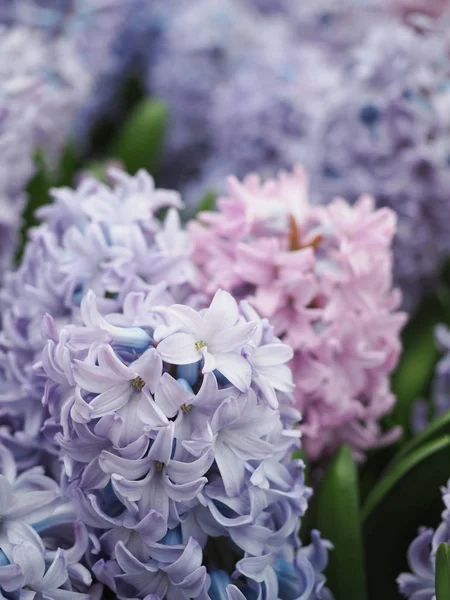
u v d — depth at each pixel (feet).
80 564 0.97
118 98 2.23
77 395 0.93
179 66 2.15
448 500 1.02
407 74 1.50
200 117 2.17
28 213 1.53
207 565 1.01
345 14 2.04
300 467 1.00
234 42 2.18
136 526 0.94
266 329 1.01
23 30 1.67
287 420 1.02
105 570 0.97
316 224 1.23
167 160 2.19
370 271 1.18
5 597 0.95
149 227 1.15
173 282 1.10
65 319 1.09
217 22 2.18
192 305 1.10
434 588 1.04
